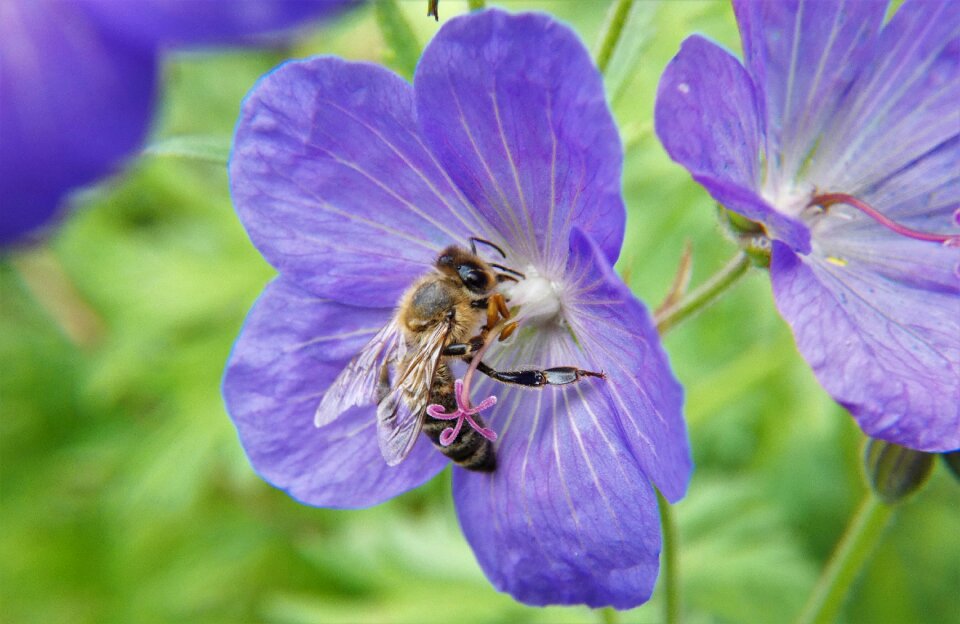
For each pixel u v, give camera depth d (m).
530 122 0.17
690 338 0.22
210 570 0.23
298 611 0.22
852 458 0.22
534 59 0.16
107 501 0.24
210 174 0.24
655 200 0.22
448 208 0.17
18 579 0.24
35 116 0.16
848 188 0.18
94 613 0.23
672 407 0.16
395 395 0.17
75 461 0.24
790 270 0.16
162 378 0.23
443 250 0.17
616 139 0.16
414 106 0.17
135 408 0.24
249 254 0.23
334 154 0.17
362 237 0.17
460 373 0.18
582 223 0.16
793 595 0.21
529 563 0.17
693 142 0.16
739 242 0.17
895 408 0.16
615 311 0.16
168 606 0.23
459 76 0.16
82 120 0.16
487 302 0.17
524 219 0.17
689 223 0.22
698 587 0.21
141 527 0.23
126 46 0.16
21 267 0.24
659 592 0.21
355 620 0.21
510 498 0.17
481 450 0.17
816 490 0.23
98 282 0.23
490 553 0.17
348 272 0.17
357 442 0.17
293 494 0.17
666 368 0.16
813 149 0.18
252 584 0.23
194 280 0.23
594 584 0.17
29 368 0.24
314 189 0.17
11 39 0.16
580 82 0.16
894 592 0.22
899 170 0.18
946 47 0.17
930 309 0.17
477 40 0.16
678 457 0.16
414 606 0.21
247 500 0.23
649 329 0.16
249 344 0.17
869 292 0.17
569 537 0.17
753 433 0.22
